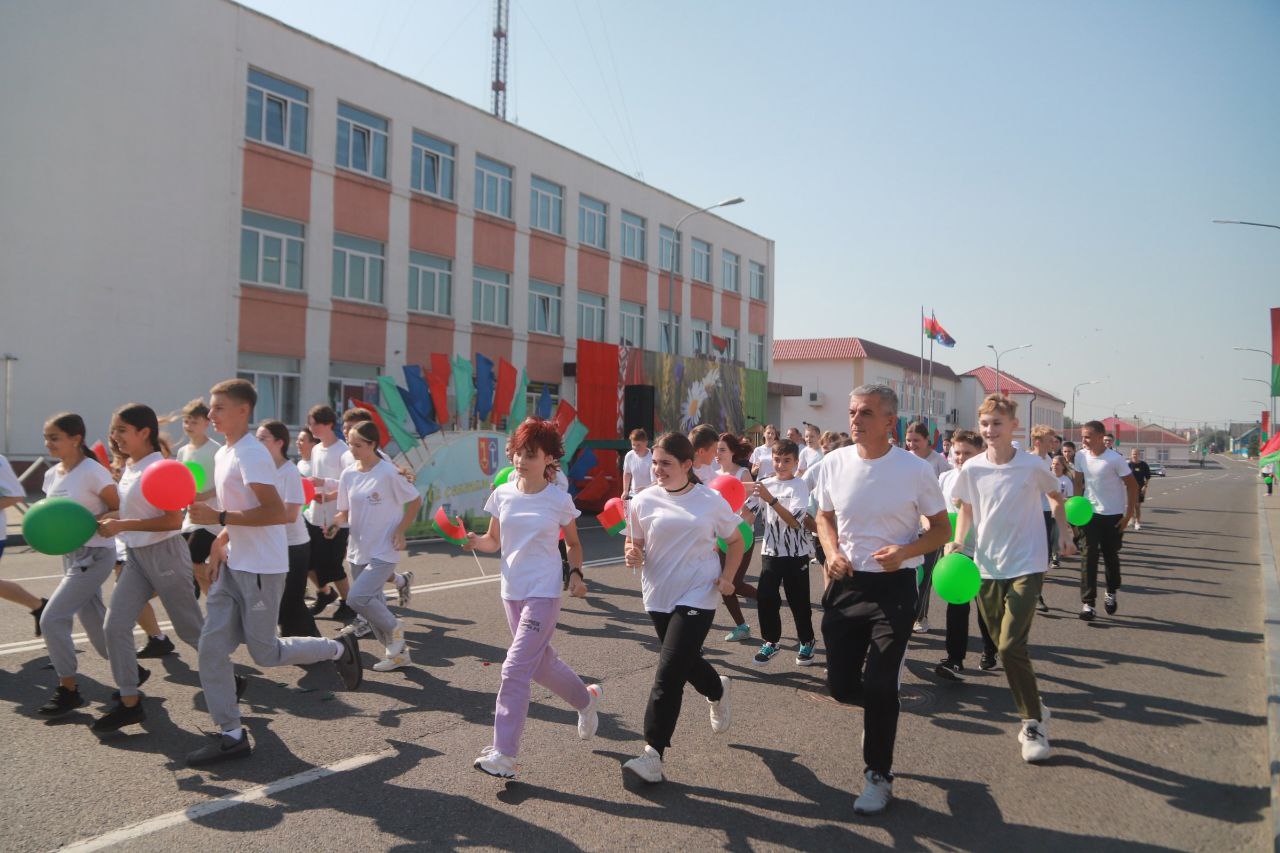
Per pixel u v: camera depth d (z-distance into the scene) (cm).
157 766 426
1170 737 504
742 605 903
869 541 418
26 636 674
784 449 654
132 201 1617
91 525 449
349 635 517
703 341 3328
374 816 376
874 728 396
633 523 457
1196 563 1339
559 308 2612
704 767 444
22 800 384
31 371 1509
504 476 603
